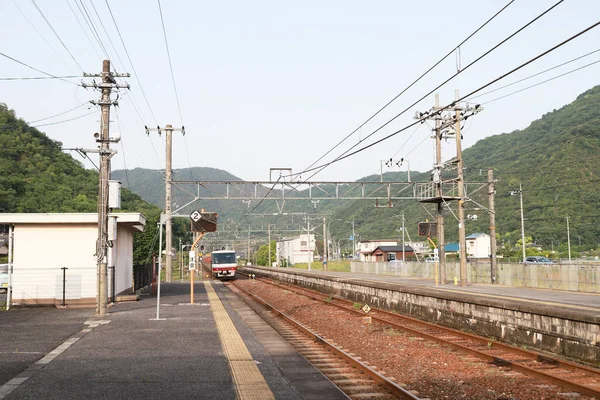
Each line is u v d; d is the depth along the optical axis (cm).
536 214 8238
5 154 6462
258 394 855
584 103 10894
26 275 2416
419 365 1123
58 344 1336
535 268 3372
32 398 820
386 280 4550
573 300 2277
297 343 1433
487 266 4009
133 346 1307
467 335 1525
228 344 1339
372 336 1556
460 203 3431
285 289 3903
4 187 5903
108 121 2055
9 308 2311
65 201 6191
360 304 2559
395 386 889
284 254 11950
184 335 1491
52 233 2450
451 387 931
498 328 1546
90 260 2461
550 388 920
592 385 945
